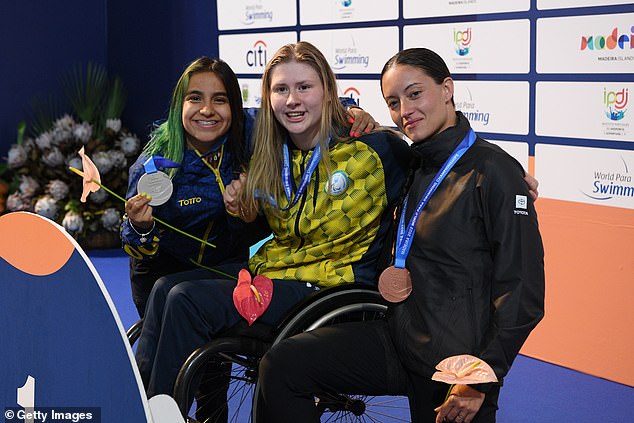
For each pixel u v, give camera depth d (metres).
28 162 7.57
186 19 6.97
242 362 3.08
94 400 2.37
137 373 2.27
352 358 2.82
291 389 2.78
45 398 2.47
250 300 2.98
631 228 4.27
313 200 3.06
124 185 7.48
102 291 2.30
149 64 7.55
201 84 3.20
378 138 3.05
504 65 4.63
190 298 2.96
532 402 4.25
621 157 4.24
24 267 2.50
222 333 3.05
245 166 3.31
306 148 3.12
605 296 4.44
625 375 4.43
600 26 4.21
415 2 5.00
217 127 3.22
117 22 7.89
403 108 2.77
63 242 2.39
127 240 3.20
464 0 4.76
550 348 4.75
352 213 3.03
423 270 2.74
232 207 3.19
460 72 4.84
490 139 4.75
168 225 3.24
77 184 7.45
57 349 2.43
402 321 2.80
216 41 6.61
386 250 3.02
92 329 2.34
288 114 3.02
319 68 3.03
